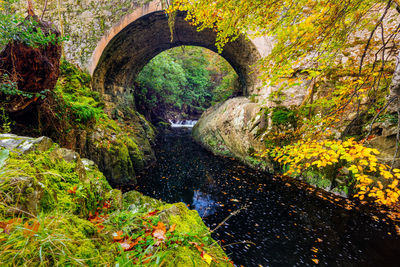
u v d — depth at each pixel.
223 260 1.28
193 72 18.20
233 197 4.79
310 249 2.99
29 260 0.63
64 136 3.55
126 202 2.44
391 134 4.12
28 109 2.69
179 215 1.68
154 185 5.42
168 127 16.95
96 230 1.08
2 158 0.93
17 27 2.07
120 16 7.10
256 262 2.71
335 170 4.96
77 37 7.35
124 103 10.27
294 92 6.35
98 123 5.19
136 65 10.66
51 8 7.18
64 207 1.11
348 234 3.36
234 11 2.41
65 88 5.33
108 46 7.46
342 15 1.97
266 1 2.17
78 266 0.71
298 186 5.37
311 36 2.15
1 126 2.46
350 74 2.89
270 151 6.25
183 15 7.26
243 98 9.17
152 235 1.22
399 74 1.90
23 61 2.22
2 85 2.07
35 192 0.92
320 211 4.12
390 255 2.89
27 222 0.75
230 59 10.14
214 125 9.84
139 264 0.94
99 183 2.15
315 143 2.16
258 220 3.78
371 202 4.36
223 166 7.24
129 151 6.14
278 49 2.28
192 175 6.32
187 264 1.05
